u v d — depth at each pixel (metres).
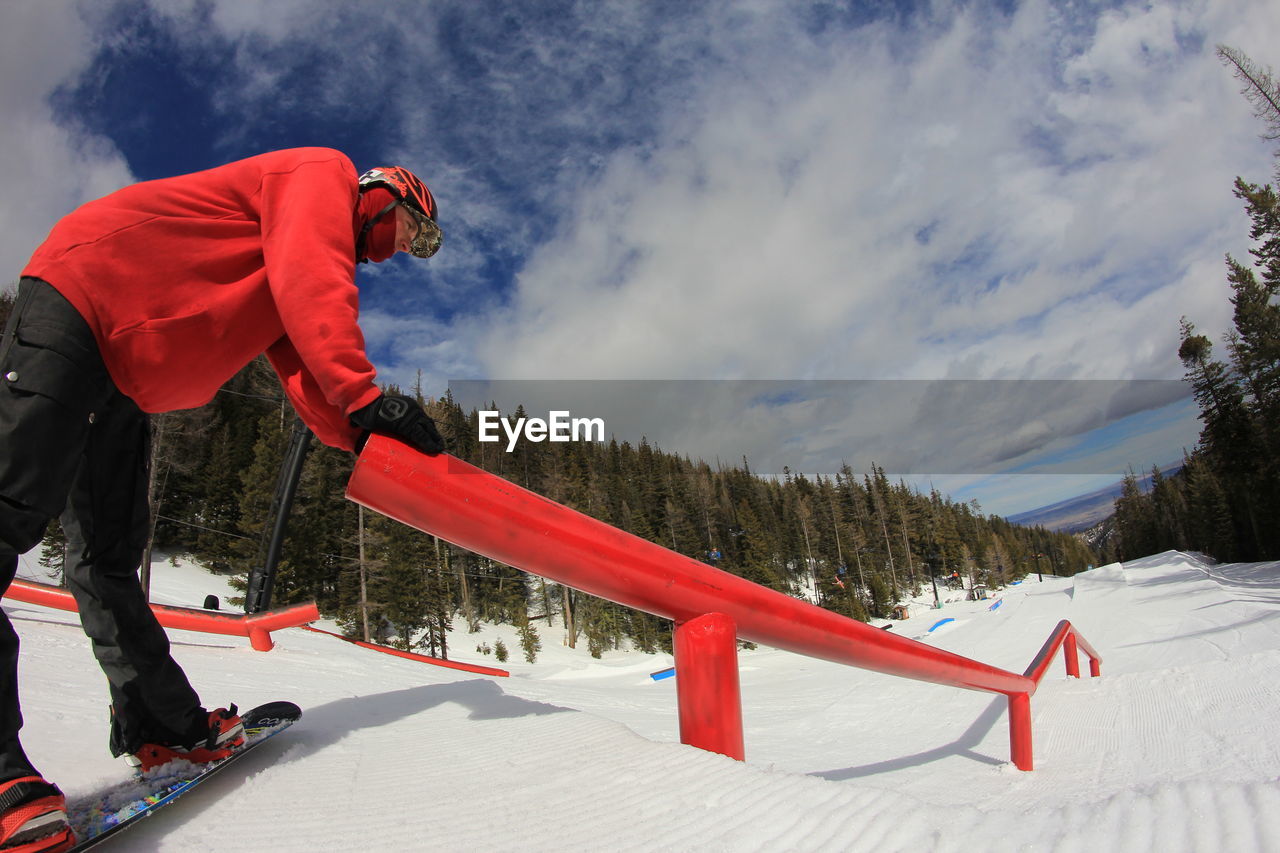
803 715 8.12
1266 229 28.70
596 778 1.35
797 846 1.00
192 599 27.48
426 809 1.28
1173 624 13.91
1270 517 37.16
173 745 1.50
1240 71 20.31
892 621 51.94
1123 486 91.81
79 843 1.05
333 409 1.40
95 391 1.20
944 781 3.66
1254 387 34.75
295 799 1.36
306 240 1.27
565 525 1.23
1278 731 3.84
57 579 22.42
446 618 32.47
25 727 2.03
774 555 54.81
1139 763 3.77
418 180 1.63
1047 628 16.33
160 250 1.25
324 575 35.34
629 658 38.34
